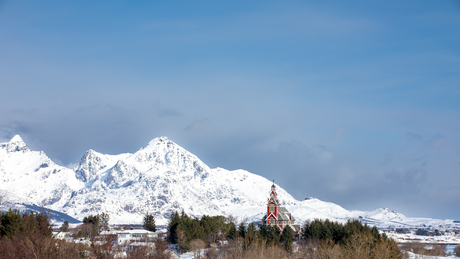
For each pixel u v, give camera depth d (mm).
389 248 179375
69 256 112688
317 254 192500
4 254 114000
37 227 128375
